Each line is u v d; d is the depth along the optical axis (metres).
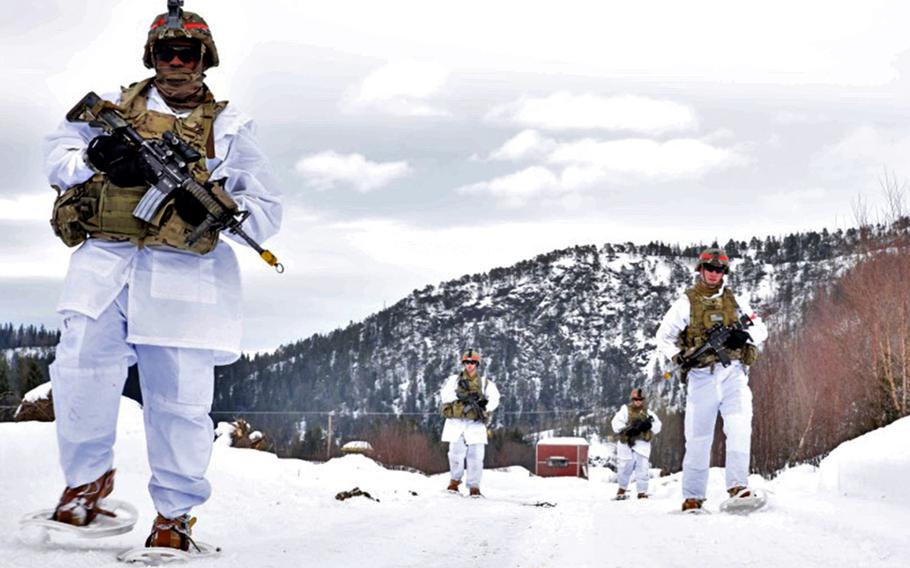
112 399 5.38
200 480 5.52
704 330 11.05
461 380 18.27
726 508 10.30
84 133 5.45
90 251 5.35
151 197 5.28
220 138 5.54
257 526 7.34
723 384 11.06
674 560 6.02
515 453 108.62
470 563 5.88
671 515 10.38
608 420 107.94
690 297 11.13
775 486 13.74
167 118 5.43
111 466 5.50
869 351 19.41
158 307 5.38
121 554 5.13
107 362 5.36
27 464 7.33
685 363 11.17
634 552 6.51
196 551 5.47
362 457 19.80
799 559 5.92
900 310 18.62
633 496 22.25
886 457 10.46
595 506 13.16
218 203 5.37
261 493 9.76
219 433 20.12
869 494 10.41
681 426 37.59
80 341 5.30
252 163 5.66
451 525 8.57
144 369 5.49
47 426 8.23
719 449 26.09
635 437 21.48
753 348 11.16
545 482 36.03
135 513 5.51
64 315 5.38
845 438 20.69
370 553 6.03
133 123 5.35
